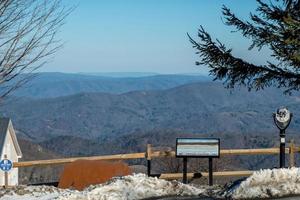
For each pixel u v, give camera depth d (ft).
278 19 34.99
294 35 33.76
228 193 35.63
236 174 49.29
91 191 36.60
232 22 36.04
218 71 37.06
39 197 39.63
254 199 34.14
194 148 46.24
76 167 48.06
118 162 48.67
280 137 42.34
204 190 37.99
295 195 34.19
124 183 38.11
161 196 36.65
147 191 37.11
